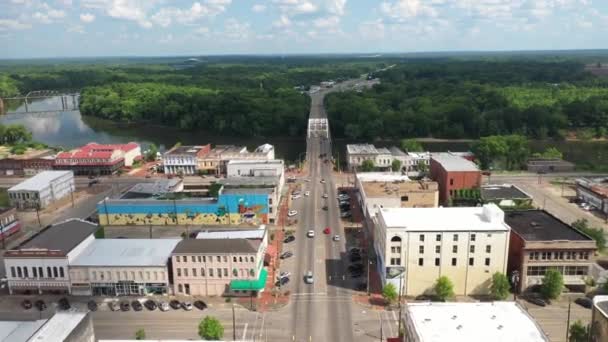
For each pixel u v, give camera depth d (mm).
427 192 166750
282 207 195125
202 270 125312
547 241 120125
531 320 85812
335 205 197000
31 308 120562
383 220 127500
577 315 113500
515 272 122562
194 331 109812
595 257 142000
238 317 115562
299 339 106500
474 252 122375
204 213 177000
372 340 106062
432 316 87438
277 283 130375
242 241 126812
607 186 196875
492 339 80250
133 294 127188
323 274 136750
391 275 123375
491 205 132625
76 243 131000
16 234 170375
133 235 168375
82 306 121500
